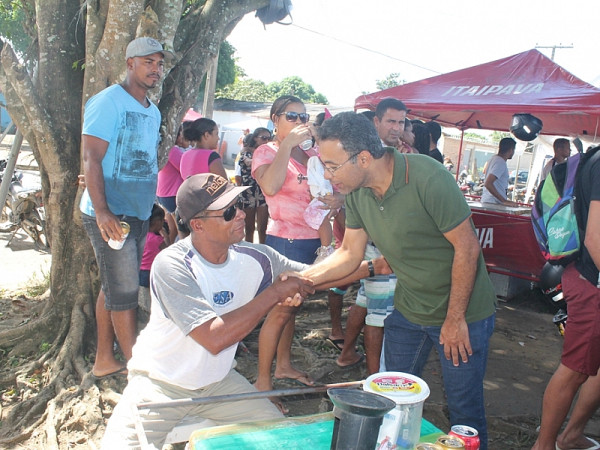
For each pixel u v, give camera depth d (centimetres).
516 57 761
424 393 187
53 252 480
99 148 364
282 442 185
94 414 375
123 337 397
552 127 959
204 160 564
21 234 969
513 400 454
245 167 747
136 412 215
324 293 663
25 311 548
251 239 753
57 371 423
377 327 401
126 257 388
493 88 732
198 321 232
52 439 355
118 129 373
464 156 3378
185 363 256
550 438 323
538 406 445
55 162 463
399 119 418
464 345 271
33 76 513
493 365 523
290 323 423
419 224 268
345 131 252
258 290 273
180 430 270
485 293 285
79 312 470
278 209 406
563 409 316
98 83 437
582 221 303
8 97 472
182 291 238
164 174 654
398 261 286
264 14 559
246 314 238
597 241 283
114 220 361
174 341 252
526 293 757
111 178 379
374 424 161
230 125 3325
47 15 467
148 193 402
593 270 299
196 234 250
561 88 691
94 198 360
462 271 263
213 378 265
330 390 174
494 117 999
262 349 378
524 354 556
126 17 423
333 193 400
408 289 297
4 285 661
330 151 256
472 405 289
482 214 720
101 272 391
